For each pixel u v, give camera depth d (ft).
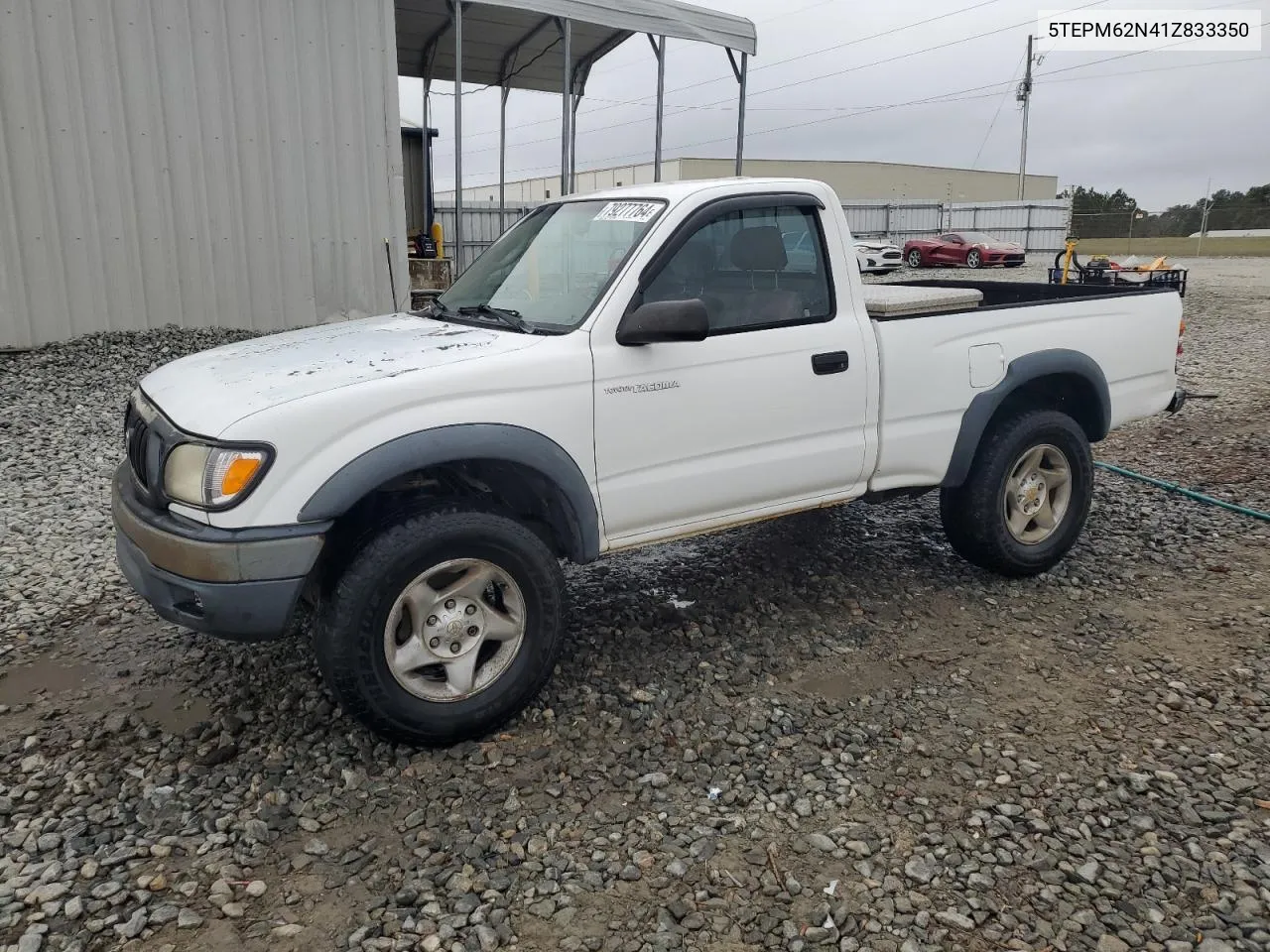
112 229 30.86
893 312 14.28
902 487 14.75
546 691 12.36
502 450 10.77
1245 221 146.41
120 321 31.53
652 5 38.73
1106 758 10.79
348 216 34.73
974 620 14.55
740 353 12.63
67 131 29.71
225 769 10.59
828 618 14.64
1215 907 8.44
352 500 9.98
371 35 34.01
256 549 9.71
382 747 11.02
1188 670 12.83
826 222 13.74
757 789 10.25
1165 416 28.40
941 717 11.73
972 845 9.31
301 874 8.92
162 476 10.36
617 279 11.94
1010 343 15.23
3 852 9.12
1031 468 15.69
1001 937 8.13
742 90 43.29
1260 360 37.37
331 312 35.01
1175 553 17.22
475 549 10.75
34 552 17.03
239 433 9.73
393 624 10.42
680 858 9.12
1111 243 149.79
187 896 8.56
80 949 7.91
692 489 12.49
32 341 30.14
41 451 22.50
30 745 11.01
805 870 8.98
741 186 13.00
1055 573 16.35
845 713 11.81
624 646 13.70
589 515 11.64
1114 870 8.94
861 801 10.03
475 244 64.59
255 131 32.53
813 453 13.46
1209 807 9.86
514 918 8.34
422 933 8.14
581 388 11.42
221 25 31.37
